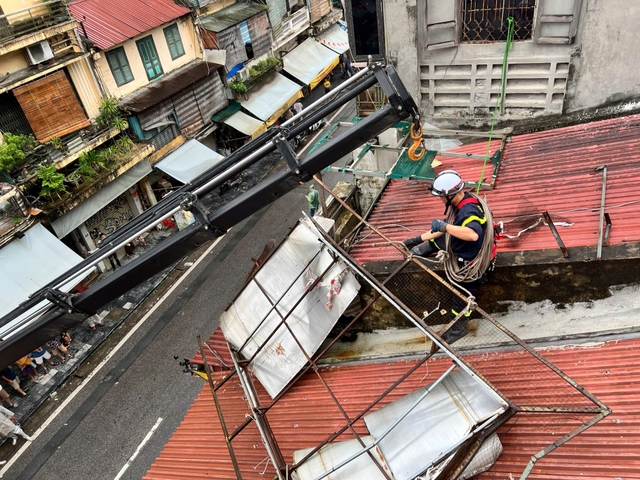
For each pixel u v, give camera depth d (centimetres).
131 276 390
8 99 1425
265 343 554
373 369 564
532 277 505
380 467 358
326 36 2983
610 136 737
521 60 764
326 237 497
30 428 1288
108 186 1681
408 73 828
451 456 342
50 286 392
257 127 2217
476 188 707
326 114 368
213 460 549
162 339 1505
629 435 382
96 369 1433
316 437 504
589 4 686
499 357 501
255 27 2297
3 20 1347
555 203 616
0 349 396
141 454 1189
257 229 1941
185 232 381
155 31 1839
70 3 1775
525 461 388
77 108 1567
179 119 1952
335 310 553
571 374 451
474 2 740
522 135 830
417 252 520
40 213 1476
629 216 537
